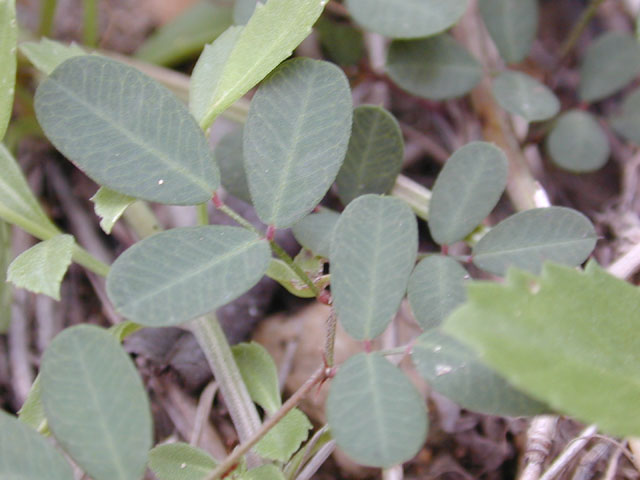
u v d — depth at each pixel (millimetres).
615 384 78
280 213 91
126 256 83
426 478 121
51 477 80
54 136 90
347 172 114
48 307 135
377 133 111
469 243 124
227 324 129
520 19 134
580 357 77
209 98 105
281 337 128
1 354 132
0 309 128
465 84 129
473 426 122
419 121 158
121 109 92
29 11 166
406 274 85
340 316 84
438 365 82
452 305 94
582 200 152
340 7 153
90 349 80
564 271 79
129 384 79
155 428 126
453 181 106
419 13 118
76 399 79
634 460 106
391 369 81
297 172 92
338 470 120
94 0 151
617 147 155
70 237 98
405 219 86
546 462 112
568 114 140
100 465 78
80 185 149
